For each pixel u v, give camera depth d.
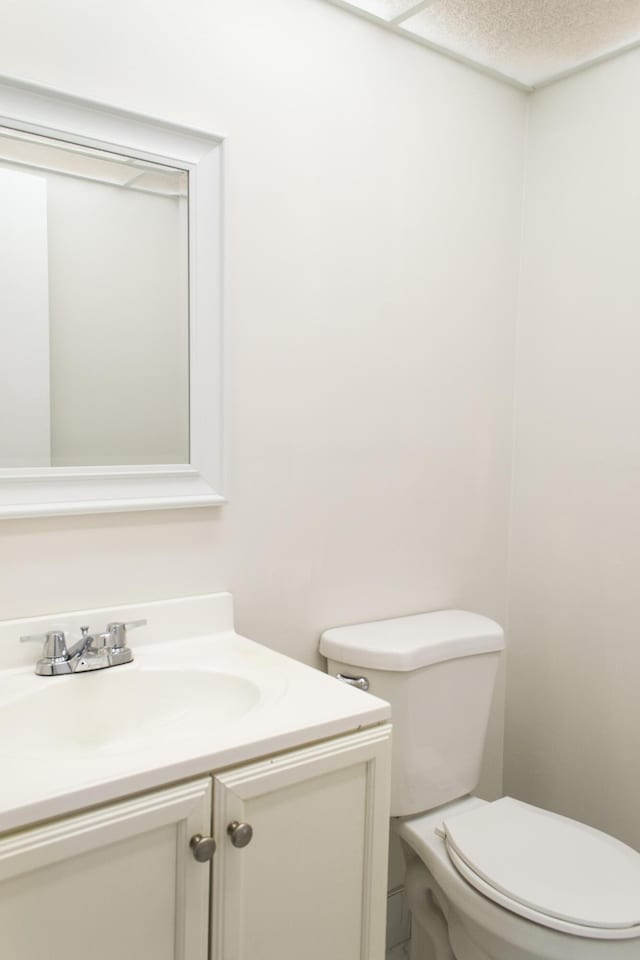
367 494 1.79
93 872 0.88
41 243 1.29
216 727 1.24
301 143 1.60
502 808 1.62
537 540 2.10
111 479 1.37
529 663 2.12
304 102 1.60
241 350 1.53
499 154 2.03
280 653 1.54
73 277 1.32
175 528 1.46
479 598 2.09
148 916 0.93
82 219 1.33
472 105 1.95
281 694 1.18
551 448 2.05
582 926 1.25
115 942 0.91
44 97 1.25
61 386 1.32
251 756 1.01
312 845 1.09
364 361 1.75
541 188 2.07
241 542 1.56
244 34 1.49
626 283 1.86
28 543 1.29
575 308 1.98
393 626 1.78
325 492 1.70
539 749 2.09
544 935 1.27
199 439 1.47
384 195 1.77
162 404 1.43
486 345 2.05
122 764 0.92
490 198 2.02
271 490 1.60
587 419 1.96
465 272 1.97
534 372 2.09
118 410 1.38
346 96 1.67
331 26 1.64
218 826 0.98
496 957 1.36
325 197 1.65
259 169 1.53
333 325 1.69
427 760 1.66
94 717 1.25
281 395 1.60
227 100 1.47
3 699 1.14
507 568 2.17
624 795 1.88
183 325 1.45
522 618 2.14
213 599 1.49
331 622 1.73
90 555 1.36
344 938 1.15
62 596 1.33
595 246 1.93
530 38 1.80
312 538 1.68
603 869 1.39
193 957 0.97
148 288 1.40
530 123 2.09
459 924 1.51
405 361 1.85
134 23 1.34
